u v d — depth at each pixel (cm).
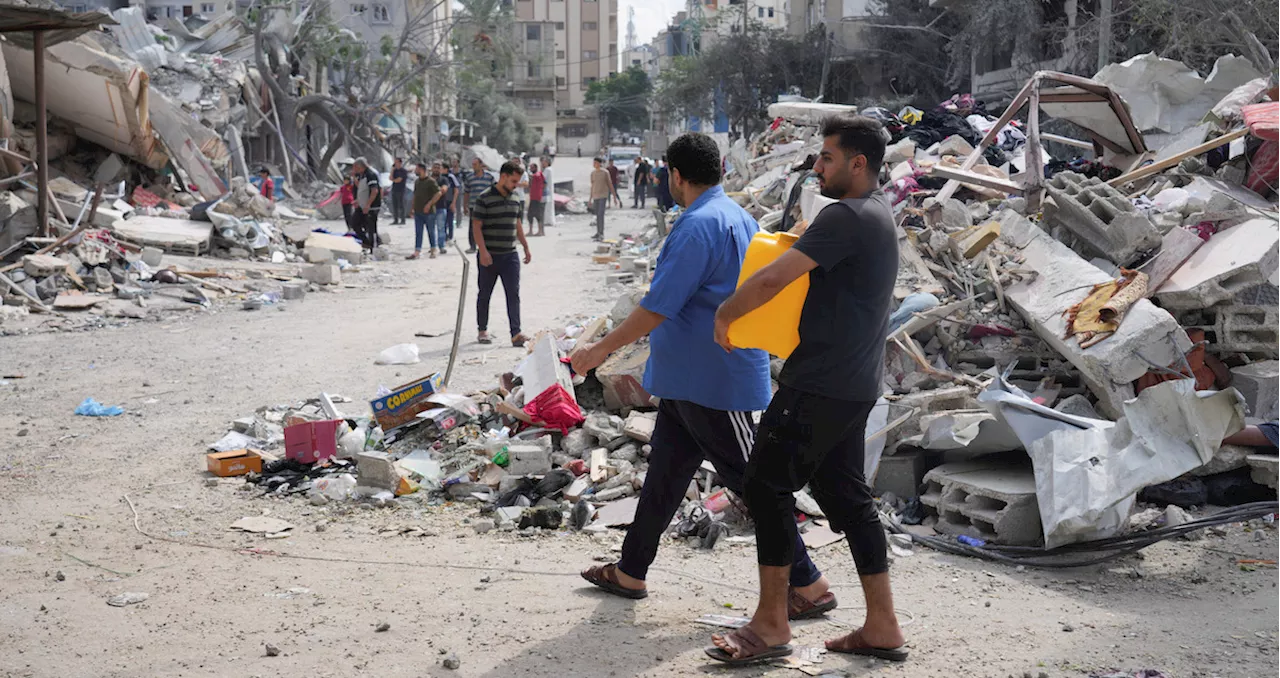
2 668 366
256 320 1312
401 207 2930
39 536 528
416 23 4541
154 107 2256
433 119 6669
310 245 1944
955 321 668
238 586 455
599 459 610
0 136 1694
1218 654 375
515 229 1075
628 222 3112
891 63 4031
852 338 344
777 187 1381
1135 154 1012
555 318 1266
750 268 363
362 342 1132
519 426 667
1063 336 605
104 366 1011
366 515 570
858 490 368
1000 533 503
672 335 404
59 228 1554
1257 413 589
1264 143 782
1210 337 623
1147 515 534
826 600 416
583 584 457
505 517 550
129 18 3158
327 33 4262
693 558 497
